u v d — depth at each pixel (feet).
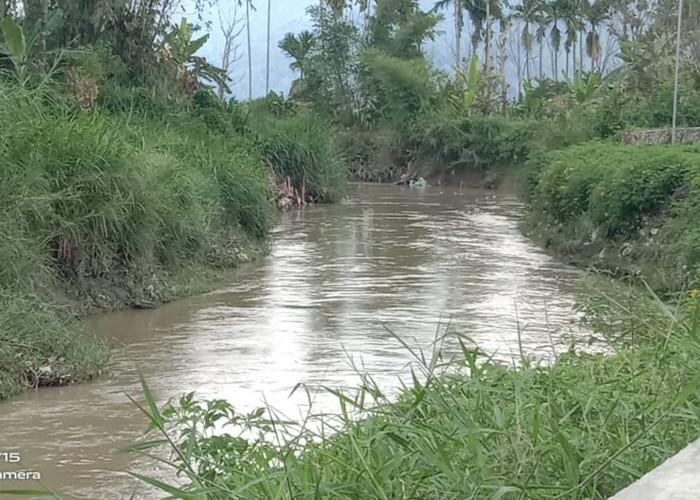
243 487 11.46
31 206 32.32
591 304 23.79
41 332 27.04
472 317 34.83
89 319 34.22
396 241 60.29
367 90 140.77
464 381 15.55
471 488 11.39
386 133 135.33
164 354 28.91
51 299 32.99
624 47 109.70
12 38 47.60
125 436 20.83
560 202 57.31
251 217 54.60
